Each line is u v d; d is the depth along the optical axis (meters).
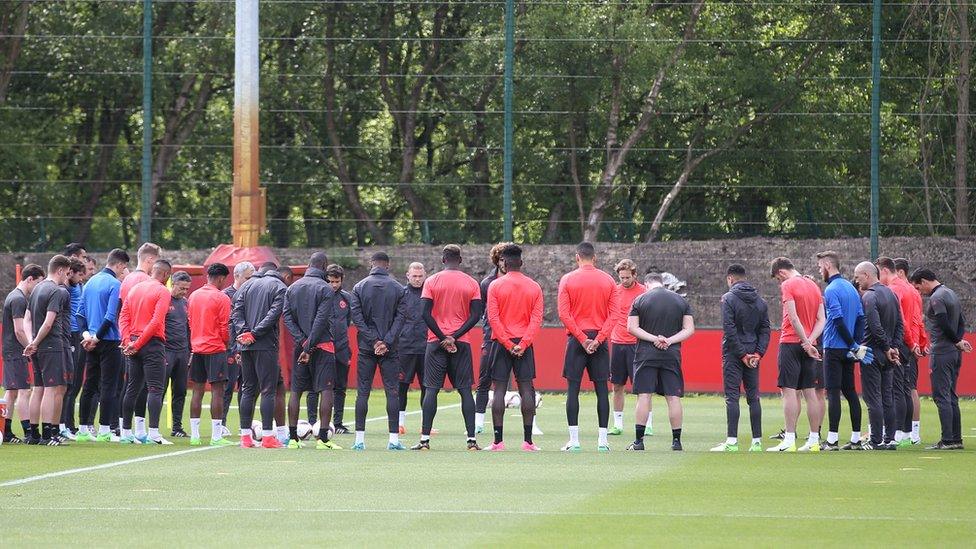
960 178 114.31
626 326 63.22
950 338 55.62
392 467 46.59
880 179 111.44
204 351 57.00
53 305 55.34
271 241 124.62
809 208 117.44
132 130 142.12
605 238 121.31
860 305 54.91
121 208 137.38
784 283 54.81
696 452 53.72
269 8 131.88
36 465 47.16
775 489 40.25
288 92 133.50
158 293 56.62
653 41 118.94
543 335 98.88
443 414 80.00
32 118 133.25
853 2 122.94
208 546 29.19
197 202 139.38
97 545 29.33
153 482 41.72
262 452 52.94
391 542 29.77
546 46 120.38
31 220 128.50
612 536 30.77
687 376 97.44
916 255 113.56
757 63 123.88
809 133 119.69
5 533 31.09
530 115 123.69
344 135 135.50
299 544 29.45
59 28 133.00
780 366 54.97
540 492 39.34
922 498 38.12
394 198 135.00
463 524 32.69
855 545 29.53
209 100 141.12
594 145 124.50
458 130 129.75
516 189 123.31
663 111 124.12
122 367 60.12
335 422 63.94
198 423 57.97
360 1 131.88
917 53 116.25
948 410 55.50
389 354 54.12
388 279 54.41
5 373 56.62
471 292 53.75
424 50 133.12
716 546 29.33
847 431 68.44
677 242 119.38
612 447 56.75
